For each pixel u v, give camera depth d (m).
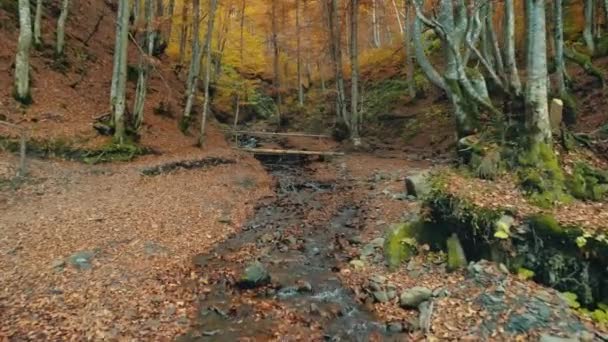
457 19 13.13
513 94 9.36
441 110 24.62
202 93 31.16
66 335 5.84
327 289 7.95
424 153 20.94
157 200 12.75
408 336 6.12
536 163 8.32
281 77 42.09
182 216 11.81
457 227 8.07
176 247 9.76
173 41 35.66
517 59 21.89
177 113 23.38
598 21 20.14
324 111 35.06
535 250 6.78
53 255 8.30
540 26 8.55
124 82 16.56
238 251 9.92
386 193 13.68
